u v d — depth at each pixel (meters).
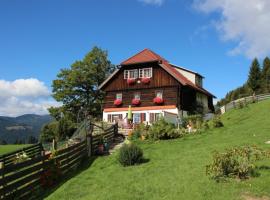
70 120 63.12
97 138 26.92
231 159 14.84
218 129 30.45
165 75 47.25
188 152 21.44
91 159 24.02
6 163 21.39
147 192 14.45
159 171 17.73
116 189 15.57
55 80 66.19
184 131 29.88
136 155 20.64
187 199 12.92
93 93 67.50
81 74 65.69
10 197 14.88
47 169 18.33
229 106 45.31
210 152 20.36
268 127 27.83
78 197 15.59
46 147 31.16
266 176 14.33
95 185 17.17
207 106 57.22
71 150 21.92
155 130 28.77
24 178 16.14
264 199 12.30
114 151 26.17
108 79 50.53
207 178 14.93
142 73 48.91
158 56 52.62
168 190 14.30
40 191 17.19
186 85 45.78
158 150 24.02
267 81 97.81
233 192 12.98
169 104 46.31
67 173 20.59
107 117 50.03
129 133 31.19
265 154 15.01
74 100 66.38
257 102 43.31
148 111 47.19
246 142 22.23
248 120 33.72
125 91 49.78
